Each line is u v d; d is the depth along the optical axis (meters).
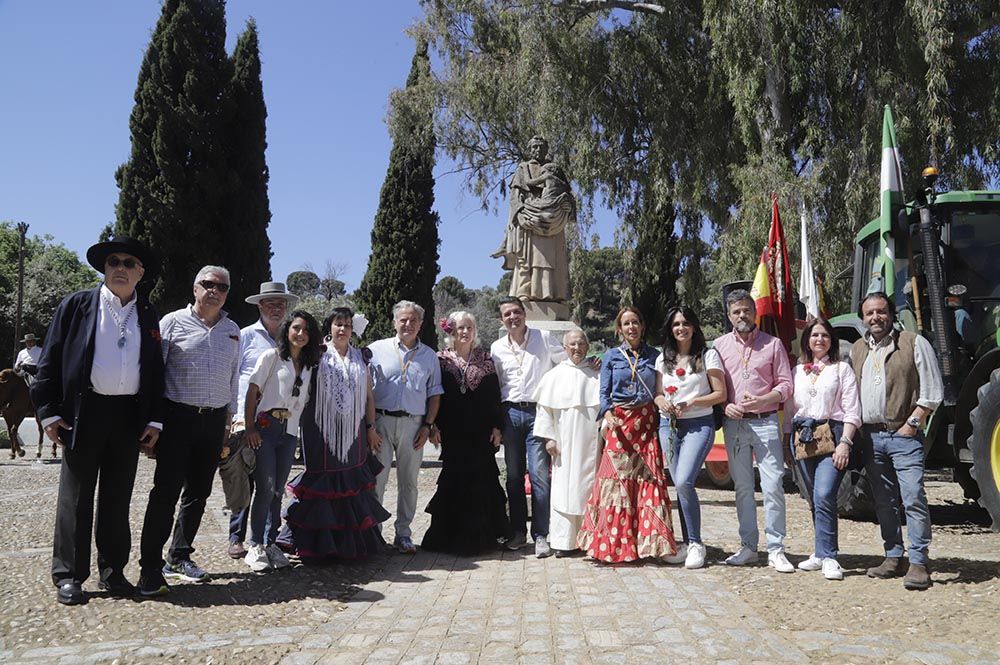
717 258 15.62
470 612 4.28
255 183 16.27
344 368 5.60
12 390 13.78
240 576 5.06
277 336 5.56
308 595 4.62
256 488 5.27
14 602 4.36
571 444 5.84
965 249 6.68
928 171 6.64
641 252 20.56
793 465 5.78
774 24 13.49
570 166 18.50
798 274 12.87
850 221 13.11
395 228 22.53
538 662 3.44
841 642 3.67
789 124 14.24
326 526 5.40
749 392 5.39
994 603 4.32
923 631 3.84
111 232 16.20
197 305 4.86
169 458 4.63
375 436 5.85
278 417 5.29
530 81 18.16
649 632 3.87
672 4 17.53
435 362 6.16
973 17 13.22
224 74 16.02
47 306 38.59
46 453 14.95
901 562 4.99
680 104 17.45
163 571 5.04
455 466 6.06
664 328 5.62
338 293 44.34
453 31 20.30
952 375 6.23
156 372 4.61
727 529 6.96
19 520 7.33
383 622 4.09
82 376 4.38
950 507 7.95
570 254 19.45
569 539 5.80
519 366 6.23
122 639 3.77
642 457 5.66
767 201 13.26
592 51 18.22
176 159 15.41
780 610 4.25
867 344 5.14
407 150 22.48
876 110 13.18
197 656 3.54
